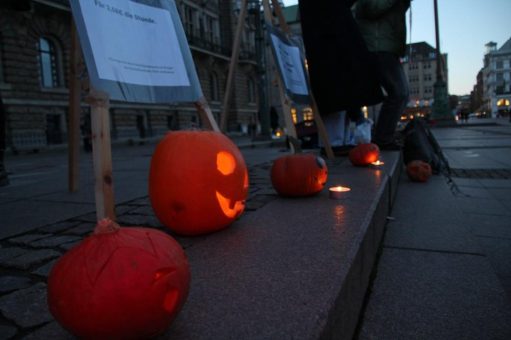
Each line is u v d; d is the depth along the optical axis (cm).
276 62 417
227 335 109
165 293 109
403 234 320
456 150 998
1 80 2092
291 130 408
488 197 455
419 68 9462
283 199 308
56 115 2383
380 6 588
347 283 150
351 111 573
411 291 217
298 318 115
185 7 3697
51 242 232
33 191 434
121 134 2823
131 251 110
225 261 167
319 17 525
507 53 10050
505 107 9525
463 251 277
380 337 175
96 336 106
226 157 214
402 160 664
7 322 133
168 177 206
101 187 190
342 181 366
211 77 4125
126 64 221
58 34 2358
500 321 185
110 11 220
